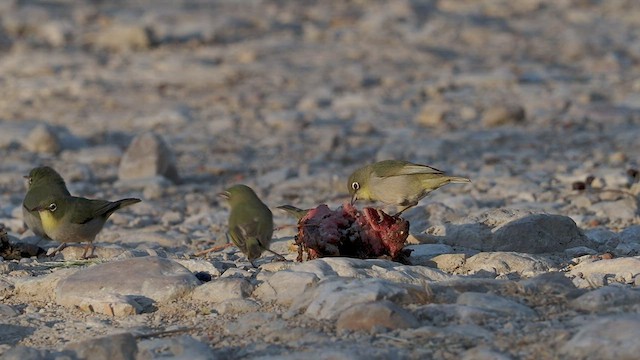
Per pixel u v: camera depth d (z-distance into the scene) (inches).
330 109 1010.7
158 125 954.7
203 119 978.1
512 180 665.6
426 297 331.0
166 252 467.8
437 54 1274.6
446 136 878.4
